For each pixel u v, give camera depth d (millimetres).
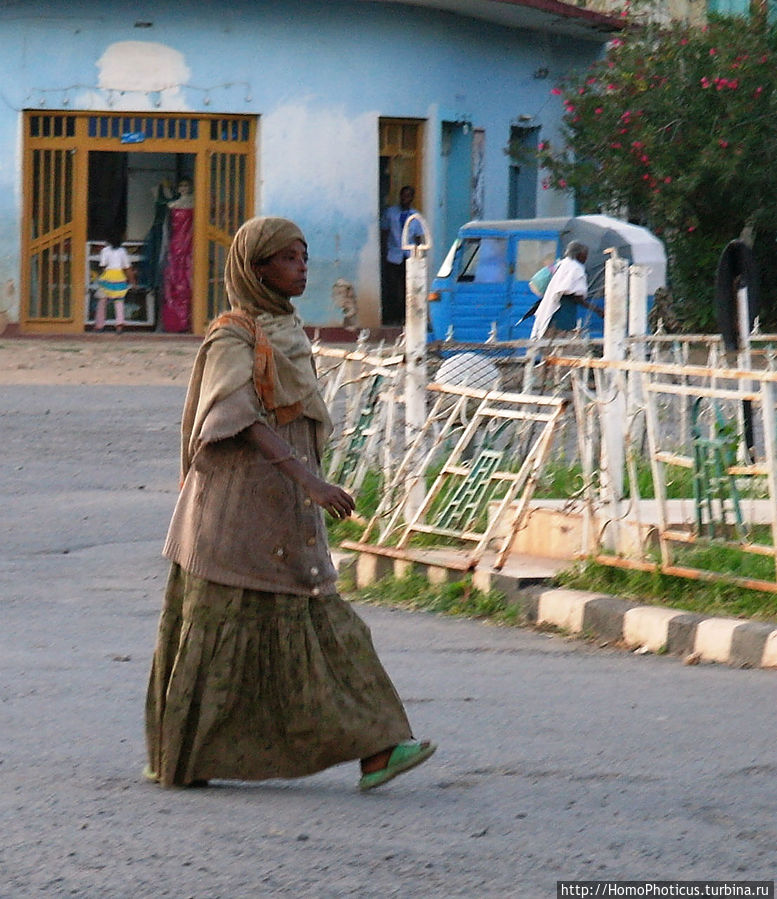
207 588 12094
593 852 11109
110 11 59812
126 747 14023
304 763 12211
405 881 10469
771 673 17219
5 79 59812
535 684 16656
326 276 62094
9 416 38812
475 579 20766
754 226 61719
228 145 61250
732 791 12719
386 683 12383
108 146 60531
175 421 38844
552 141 72438
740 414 22047
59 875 10570
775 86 60562
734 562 19250
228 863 10805
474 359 25516
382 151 63875
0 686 16297
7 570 22844
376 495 24828
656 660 17984
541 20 67375
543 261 49656
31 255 60688
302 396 12211
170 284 61531
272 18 60656
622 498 21250
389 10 62188
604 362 20562
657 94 61281
